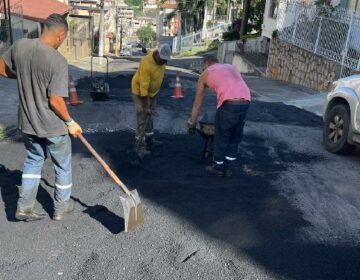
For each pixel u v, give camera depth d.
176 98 10.84
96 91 9.95
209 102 10.38
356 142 5.98
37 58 3.35
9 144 6.04
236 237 3.77
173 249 3.53
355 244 3.74
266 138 7.09
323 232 3.93
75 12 30.09
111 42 41.50
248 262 3.40
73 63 21.84
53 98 3.39
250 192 4.76
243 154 6.15
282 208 4.39
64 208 3.87
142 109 5.72
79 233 3.70
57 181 3.78
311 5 15.02
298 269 3.35
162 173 5.19
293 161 5.97
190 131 5.28
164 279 3.13
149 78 5.52
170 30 57.47
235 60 23.91
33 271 3.15
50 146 3.64
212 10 47.88
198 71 22.41
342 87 6.34
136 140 5.87
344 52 11.85
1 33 16.22
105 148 6.02
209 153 5.64
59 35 3.52
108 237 3.66
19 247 3.45
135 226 3.82
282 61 16.98
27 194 3.75
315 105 10.51
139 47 71.94
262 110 9.48
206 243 3.65
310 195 4.77
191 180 5.01
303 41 15.05
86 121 7.70
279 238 3.79
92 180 4.85
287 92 13.18
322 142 7.05
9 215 3.95
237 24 31.59
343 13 12.77
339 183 5.20
